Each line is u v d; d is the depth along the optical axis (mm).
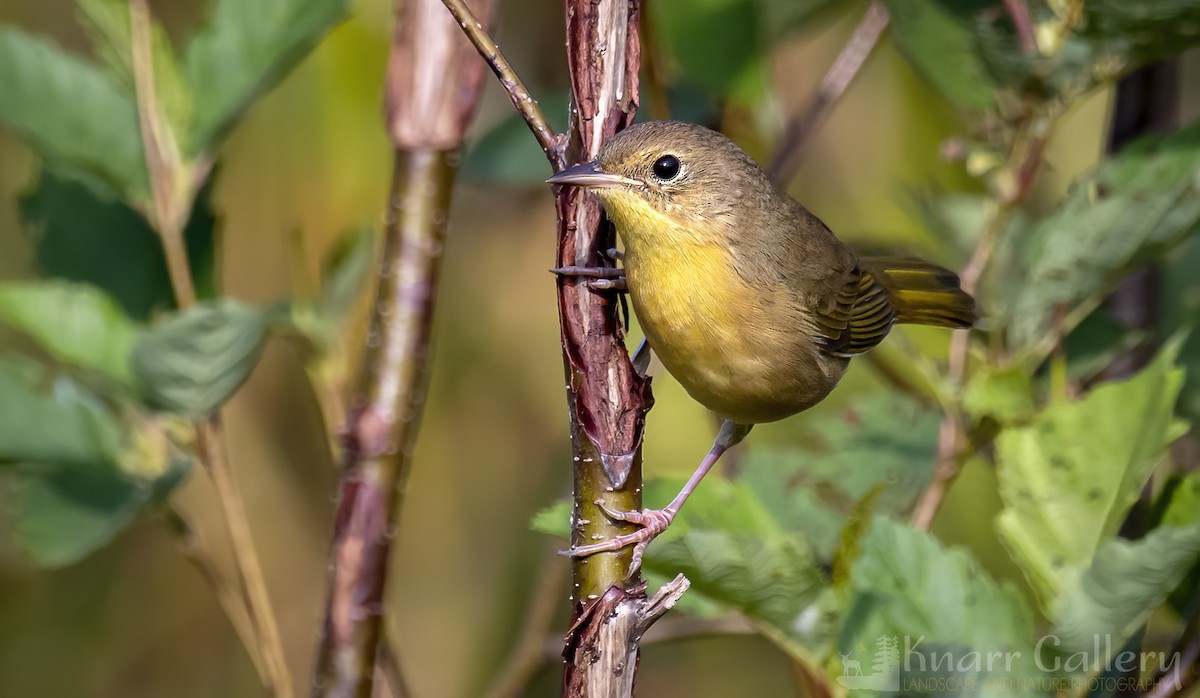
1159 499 6820
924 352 8562
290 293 10727
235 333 7031
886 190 10938
